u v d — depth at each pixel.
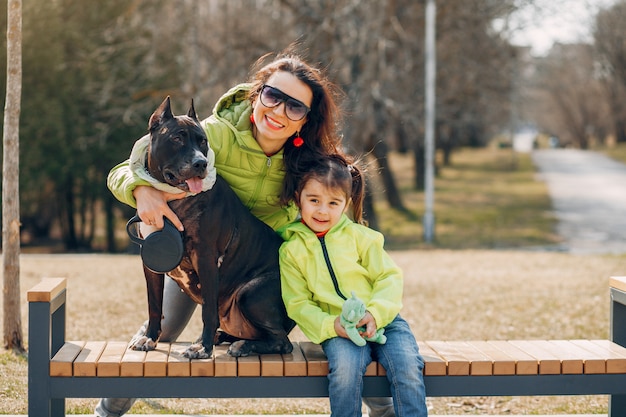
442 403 5.74
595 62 60.28
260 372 3.79
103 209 30.30
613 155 66.38
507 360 3.87
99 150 24.34
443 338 7.48
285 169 4.21
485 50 25.09
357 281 4.07
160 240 3.76
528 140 109.25
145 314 8.20
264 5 22.92
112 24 25.00
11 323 6.52
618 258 13.95
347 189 4.07
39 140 22.80
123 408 4.32
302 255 4.02
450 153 59.81
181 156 3.67
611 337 4.40
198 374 3.76
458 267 12.71
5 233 6.50
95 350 4.00
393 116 22.66
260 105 4.03
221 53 22.72
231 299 4.05
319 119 4.18
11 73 6.43
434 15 22.25
